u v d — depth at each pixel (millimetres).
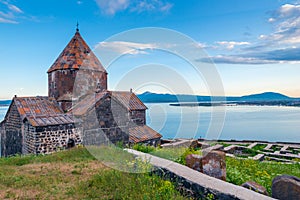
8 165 7719
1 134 16484
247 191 3877
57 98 15898
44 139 12344
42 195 4605
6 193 4777
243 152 13242
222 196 3865
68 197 4484
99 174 5613
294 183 4012
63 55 16562
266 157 11766
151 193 4203
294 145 14859
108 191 4660
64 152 9484
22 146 13695
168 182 4508
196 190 4258
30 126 12703
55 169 6730
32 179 5703
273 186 4238
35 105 14617
